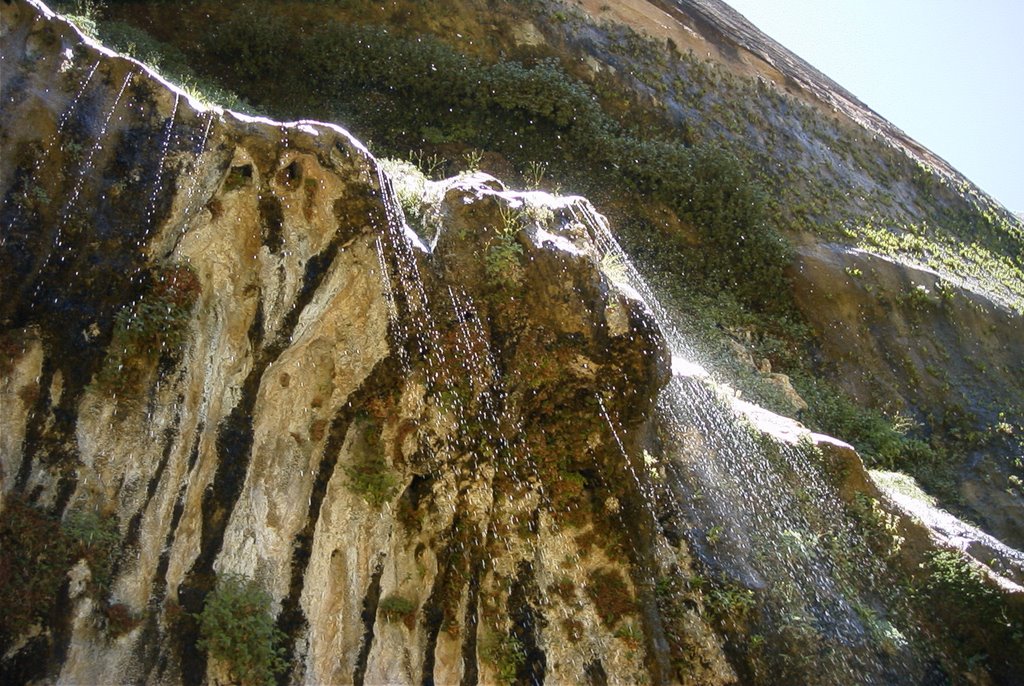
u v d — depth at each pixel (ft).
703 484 32.58
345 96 52.01
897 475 46.09
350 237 27.48
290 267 26.99
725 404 36.11
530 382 29.37
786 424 37.63
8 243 24.56
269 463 26.73
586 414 29.78
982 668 33.83
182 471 25.45
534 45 59.88
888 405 51.65
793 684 29.89
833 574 33.58
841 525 35.17
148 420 25.29
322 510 27.30
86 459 24.61
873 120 80.38
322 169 27.25
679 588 30.09
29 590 23.25
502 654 28.32
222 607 24.84
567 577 29.14
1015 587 34.60
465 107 54.08
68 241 25.25
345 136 27.81
